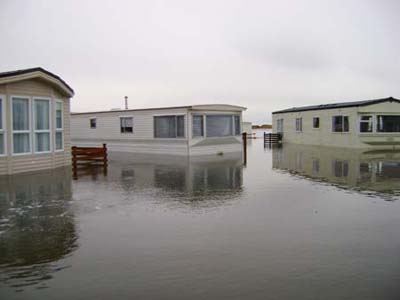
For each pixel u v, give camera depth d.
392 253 5.75
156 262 5.42
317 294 4.42
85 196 10.27
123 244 6.21
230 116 24.61
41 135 15.14
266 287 4.61
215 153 23.89
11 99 13.72
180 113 22.47
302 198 10.03
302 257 5.59
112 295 4.43
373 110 25.62
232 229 7.03
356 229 7.04
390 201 9.62
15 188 11.43
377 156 21.20
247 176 14.27
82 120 28.64
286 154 23.61
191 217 7.94
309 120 31.48
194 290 4.54
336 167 16.83
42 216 8.07
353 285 4.65
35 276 4.98
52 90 15.44
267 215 8.12
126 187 11.73
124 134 25.77
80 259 5.57
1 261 5.53
